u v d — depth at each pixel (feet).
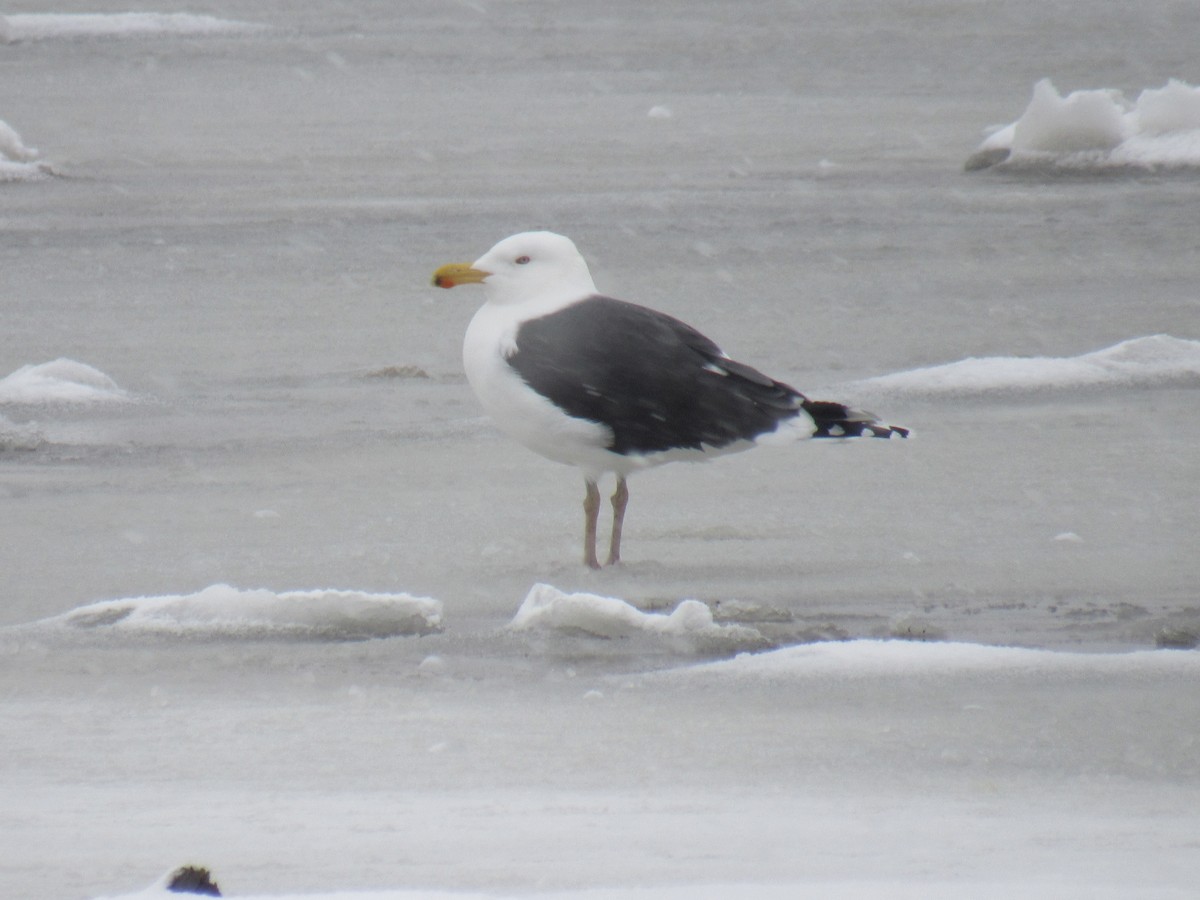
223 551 43.80
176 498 49.52
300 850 22.16
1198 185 112.68
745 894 18.63
